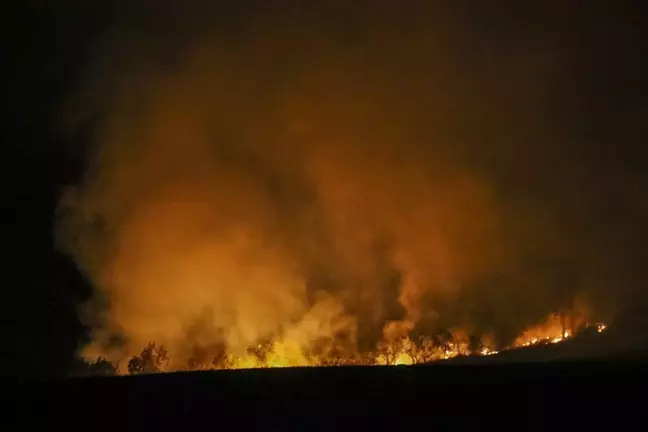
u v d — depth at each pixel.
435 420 11.60
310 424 11.76
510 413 11.72
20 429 11.87
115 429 11.80
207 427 11.80
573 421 11.19
